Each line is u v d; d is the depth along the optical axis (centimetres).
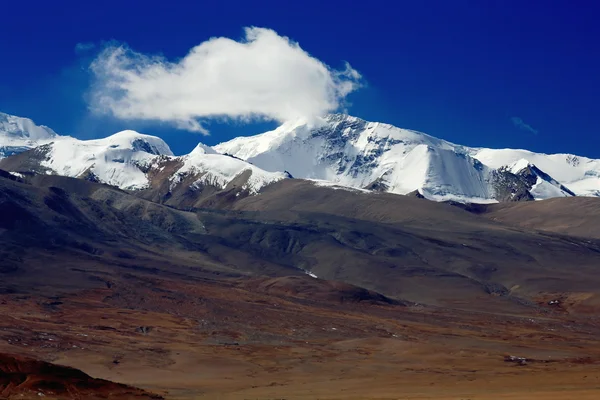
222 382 17512
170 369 18950
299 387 16688
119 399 13475
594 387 15388
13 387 13088
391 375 18762
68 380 13650
